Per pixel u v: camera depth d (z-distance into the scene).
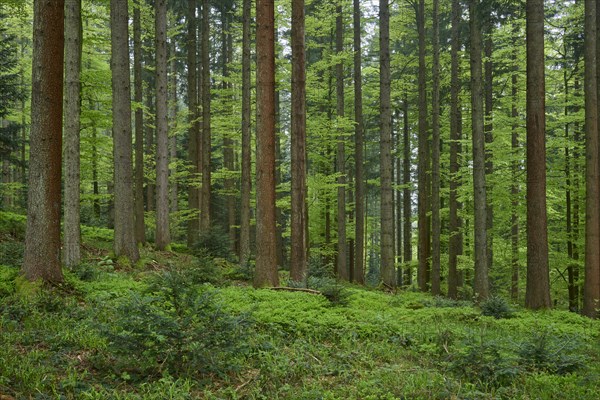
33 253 9.74
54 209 9.92
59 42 9.76
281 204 25.12
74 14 13.11
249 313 6.75
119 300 9.27
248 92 20.69
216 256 20.17
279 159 28.94
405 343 9.22
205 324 6.41
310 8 28.08
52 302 8.74
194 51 25.39
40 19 9.56
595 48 16.02
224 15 29.53
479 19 18.50
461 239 26.70
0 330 7.38
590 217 15.80
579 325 12.63
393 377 7.03
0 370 5.71
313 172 30.55
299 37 15.03
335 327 9.53
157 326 6.19
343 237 24.61
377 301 13.84
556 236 22.02
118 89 14.93
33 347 6.84
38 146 9.73
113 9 14.90
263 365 6.88
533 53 14.78
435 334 9.41
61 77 9.87
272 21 13.21
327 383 6.75
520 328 11.51
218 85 33.84
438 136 22.33
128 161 15.10
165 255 19.20
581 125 22.02
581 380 7.19
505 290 25.75
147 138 30.05
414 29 28.59
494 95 26.33
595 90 15.96
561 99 21.34
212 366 6.33
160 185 20.52
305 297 11.61
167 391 5.70
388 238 19.78
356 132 24.62
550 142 20.11
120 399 5.43
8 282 9.61
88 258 14.67
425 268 24.31
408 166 31.06
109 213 30.19
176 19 30.11
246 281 15.77
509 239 24.38
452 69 22.05
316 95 24.89
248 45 20.64
